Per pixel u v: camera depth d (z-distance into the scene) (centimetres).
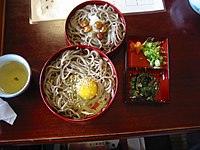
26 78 33
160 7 38
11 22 36
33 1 38
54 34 36
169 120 32
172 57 35
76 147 45
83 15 36
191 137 45
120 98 33
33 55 35
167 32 36
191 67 35
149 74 34
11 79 33
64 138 31
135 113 32
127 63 34
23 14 37
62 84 33
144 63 35
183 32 36
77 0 38
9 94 31
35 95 33
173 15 37
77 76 33
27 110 32
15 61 33
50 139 31
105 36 35
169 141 44
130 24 36
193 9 38
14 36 35
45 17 37
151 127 32
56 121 32
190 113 32
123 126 32
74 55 33
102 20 35
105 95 32
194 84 34
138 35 36
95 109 32
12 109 32
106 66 33
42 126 31
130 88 33
